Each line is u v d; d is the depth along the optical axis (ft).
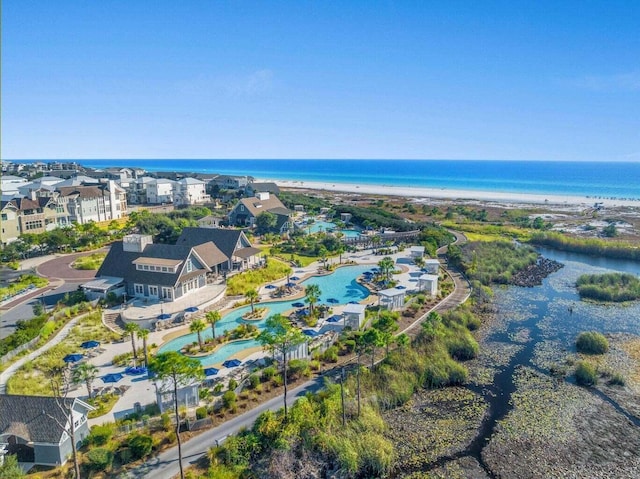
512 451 134.00
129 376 162.81
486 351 198.59
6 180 536.42
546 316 241.96
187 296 241.76
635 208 630.74
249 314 223.71
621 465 127.95
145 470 117.39
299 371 164.96
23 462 116.67
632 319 237.25
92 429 129.08
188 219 422.41
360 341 155.53
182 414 138.51
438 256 356.38
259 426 130.11
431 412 152.97
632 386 169.78
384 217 492.13
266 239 390.63
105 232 384.88
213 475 114.11
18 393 148.66
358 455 126.41
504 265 332.19
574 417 150.30
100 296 233.96
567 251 395.34
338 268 318.86
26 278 272.72
